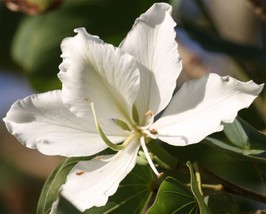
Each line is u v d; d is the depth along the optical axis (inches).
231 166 22.1
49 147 18.1
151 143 18.1
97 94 18.0
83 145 18.0
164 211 17.2
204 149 21.6
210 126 17.1
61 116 18.2
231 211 18.2
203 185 18.2
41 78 25.7
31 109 18.2
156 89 17.9
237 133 18.1
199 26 24.4
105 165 17.9
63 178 18.3
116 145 17.7
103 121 18.2
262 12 22.8
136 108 18.1
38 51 25.4
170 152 21.4
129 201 18.2
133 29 18.0
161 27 17.9
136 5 24.6
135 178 18.3
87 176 17.8
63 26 25.3
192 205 17.3
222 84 17.2
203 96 17.4
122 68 17.8
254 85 16.9
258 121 22.9
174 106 17.7
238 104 16.9
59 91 18.3
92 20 25.1
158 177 17.3
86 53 17.8
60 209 17.5
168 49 17.8
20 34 26.0
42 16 25.3
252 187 22.2
